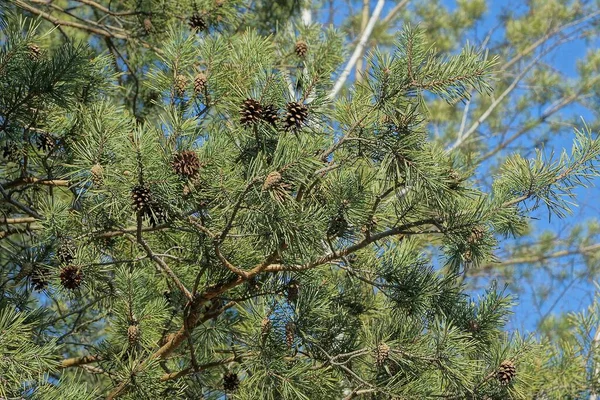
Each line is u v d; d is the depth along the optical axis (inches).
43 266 118.9
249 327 116.0
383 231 108.3
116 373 114.3
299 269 107.3
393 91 100.1
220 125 108.3
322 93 102.6
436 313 116.5
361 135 101.3
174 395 115.1
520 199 105.5
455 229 106.2
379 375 115.1
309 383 112.8
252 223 100.2
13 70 109.4
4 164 121.6
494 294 118.9
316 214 100.6
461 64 99.4
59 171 118.9
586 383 129.5
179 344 113.3
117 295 115.8
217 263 108.7
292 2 172.2
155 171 97.5
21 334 104.5
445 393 116.8
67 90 111.0
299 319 112.0
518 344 116.8
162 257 110.0
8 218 129.3
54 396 103.3
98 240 112.0
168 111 100.9
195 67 108.9
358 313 121.9
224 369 119.6
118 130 101.1
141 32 155.9
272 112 101.0
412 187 102.8
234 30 155.3
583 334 133.5
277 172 96.4
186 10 149.6
